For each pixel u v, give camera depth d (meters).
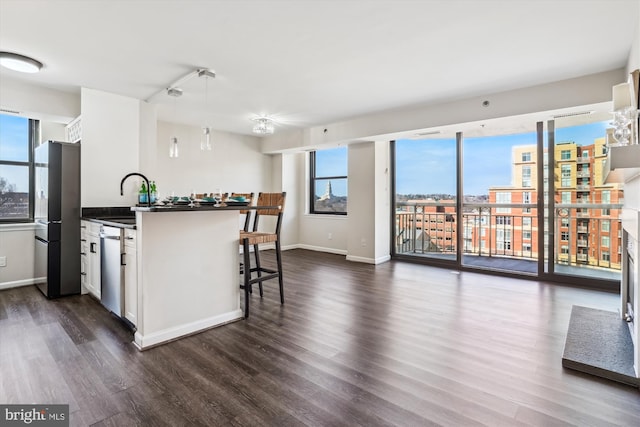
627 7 2.16
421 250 5.84
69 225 3.54
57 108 3.75
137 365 2.05
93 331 2.59
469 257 5.77
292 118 5.16
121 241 2.59
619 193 3.74
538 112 3.65
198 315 2.60
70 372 1.96
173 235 2.45
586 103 3.35
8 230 3.82
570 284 3.99
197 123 5.49
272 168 6.97
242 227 6.40
